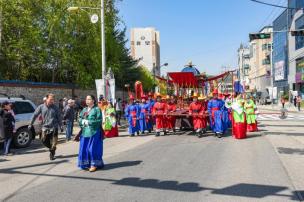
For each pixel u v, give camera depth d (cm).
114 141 1623
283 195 702
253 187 762
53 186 796
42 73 3291
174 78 2080
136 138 1725
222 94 1911
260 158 1096
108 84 2283
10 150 1429
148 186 779
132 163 1046
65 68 3278
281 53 7519
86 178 866
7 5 2809
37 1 3000
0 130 1282
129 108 1864
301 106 5659
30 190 766
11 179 878
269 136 1678
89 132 954
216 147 1348
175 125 1902
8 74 3066
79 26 3120
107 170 954
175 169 948
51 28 2961
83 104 2677
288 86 6975
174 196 701
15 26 2886
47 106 1146
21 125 1481
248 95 1947
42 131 1138
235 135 1608
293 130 1983
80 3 3100
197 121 1706
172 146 1393
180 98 2125
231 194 711
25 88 2558
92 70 3269
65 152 1326
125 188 766
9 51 2864
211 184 789
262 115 3641
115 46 3431
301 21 6075
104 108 1816
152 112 1867
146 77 6744
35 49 3002
